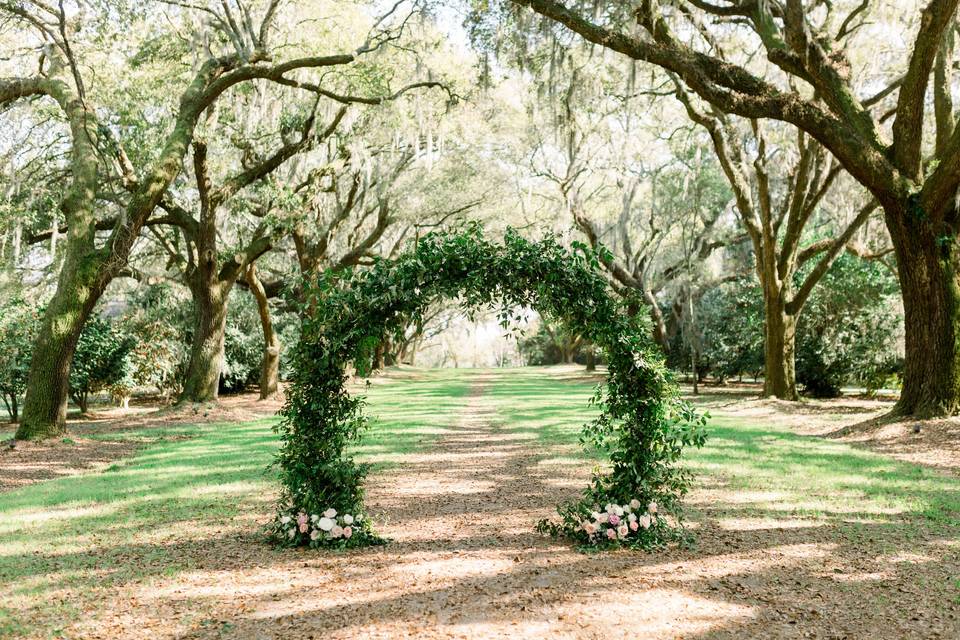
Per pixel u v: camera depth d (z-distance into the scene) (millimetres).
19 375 15766
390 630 3627
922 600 4035
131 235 13062
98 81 15016
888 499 6574
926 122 16188
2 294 16094
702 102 18156
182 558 4934
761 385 26516
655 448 5387
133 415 17094
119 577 4512
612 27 11242
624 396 5477
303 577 4488
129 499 6977
